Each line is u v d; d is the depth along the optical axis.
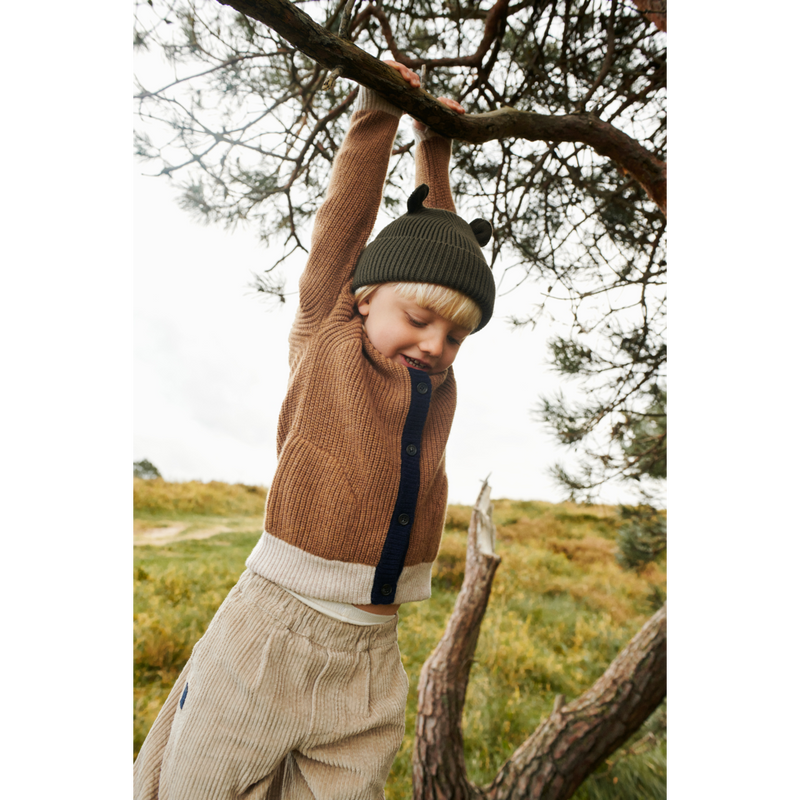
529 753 2.57
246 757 0.93
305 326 1.12
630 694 2.57
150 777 1.00
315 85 2.13
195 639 5.09
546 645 6.05
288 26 0.86
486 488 3.36
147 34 1.91
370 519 1.01
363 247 1.18
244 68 2.07
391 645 1.12
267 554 1.01
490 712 4.45
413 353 1.07
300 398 1.06
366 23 2.18
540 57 2.34
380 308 1.07
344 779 0.97
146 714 4.09
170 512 9.51
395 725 1.06
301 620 1.00
